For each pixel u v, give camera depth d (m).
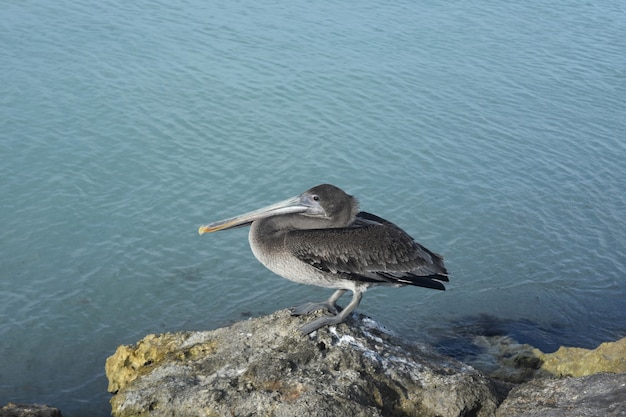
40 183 15.50
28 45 20.44
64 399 10.80
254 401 7.90
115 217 14.85
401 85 20.83
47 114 17.66
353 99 19.84
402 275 9.15
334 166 17.06
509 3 27.78
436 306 13.55
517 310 13.51
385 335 9.40
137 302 13.03
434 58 22.64
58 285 13.16
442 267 9.42
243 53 21.50
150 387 8.52
